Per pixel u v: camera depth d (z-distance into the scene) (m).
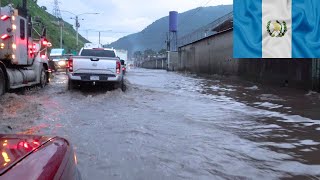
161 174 5.24
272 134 8.02
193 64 48.25
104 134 7.59
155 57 106.50
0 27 13.59
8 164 2.30
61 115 9.62
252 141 7.35
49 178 2.32
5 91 13.06
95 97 13.79
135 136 7.48
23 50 14.90
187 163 5.78
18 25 14.34
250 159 6.09
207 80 29.05
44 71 18.38
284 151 6.62
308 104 12.99
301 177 5.24
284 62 20.70
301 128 8.73
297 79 19.05
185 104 12.88
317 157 6.26
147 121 9.23
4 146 2.67
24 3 17.09
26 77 15.48
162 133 7.86
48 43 18.83
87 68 15.68
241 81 27.30
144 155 6.14
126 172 5.29
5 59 13.69
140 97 14.56
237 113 10.92
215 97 15.38
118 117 9.71
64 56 39.62
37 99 12.72
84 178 4.98
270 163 5.88
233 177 5.20
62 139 3.22
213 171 5.43
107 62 15.74
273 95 16.11
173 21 81.25
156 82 25.67
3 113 9.35
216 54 36.62
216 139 7.46
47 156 2.61
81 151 6.23
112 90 15.94
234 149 6.70
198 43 45.03
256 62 25.56
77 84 16.30
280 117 10.25
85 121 8.95
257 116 10.40
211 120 9.65
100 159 5.83
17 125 8.04
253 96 15.77
